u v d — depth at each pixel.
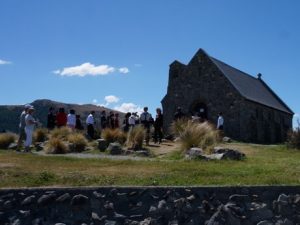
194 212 11.00
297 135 25.62
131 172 13.25
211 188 11.32
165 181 12.32
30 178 11.98
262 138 47.03
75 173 12.71
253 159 18.06
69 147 21.73
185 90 46.81
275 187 11.85
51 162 14.87
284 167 15.03
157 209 10.80
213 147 19.05
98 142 22.55
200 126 20.97
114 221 10.53
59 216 10.40
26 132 20.19
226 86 44.47
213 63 45.53
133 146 21.81
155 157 19.75
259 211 11.45
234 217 11.16
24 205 10.39
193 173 13.34
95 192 10.73
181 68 47.50
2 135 23.89
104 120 31.05
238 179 12.83
